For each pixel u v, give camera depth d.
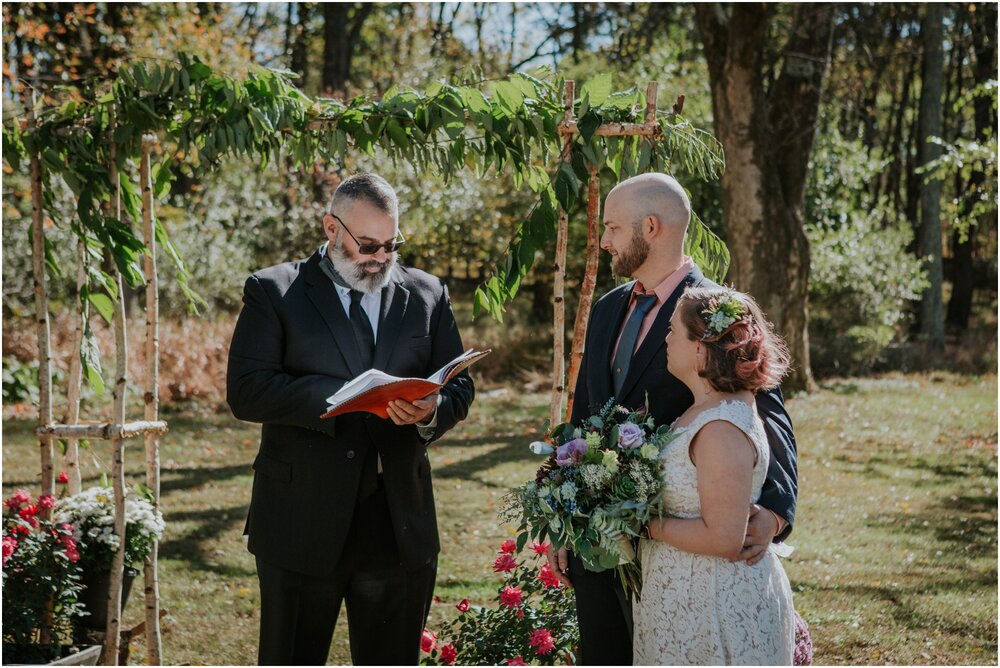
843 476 7.99
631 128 3.17
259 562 2.92
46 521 3.68
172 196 13.32
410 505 2.97
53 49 12.44
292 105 3.43
